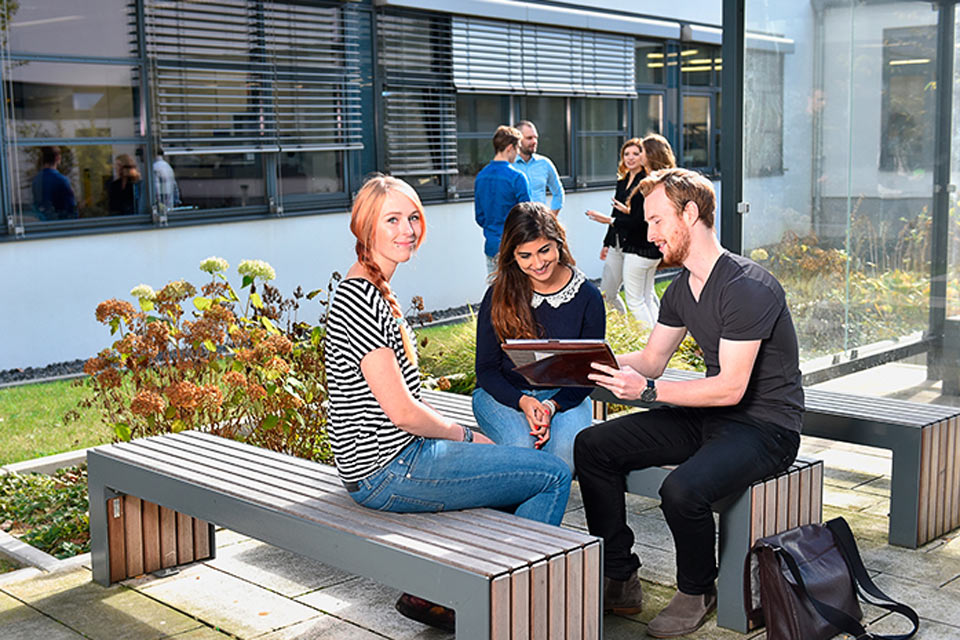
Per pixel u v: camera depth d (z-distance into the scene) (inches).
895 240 226.5
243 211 373.7
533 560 102.0
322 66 388.2
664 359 143.6
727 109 233.9
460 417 171.2
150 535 153.6
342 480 119.6
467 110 454.3
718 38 593.3
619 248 313.3
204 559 159.8
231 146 363.9
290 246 386.3
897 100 222.2
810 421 169.3
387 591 147.6
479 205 328.2
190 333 182.4
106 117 333.7
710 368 135.5
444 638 131.3
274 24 371.6
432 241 433.7
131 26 336.5
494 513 118.3
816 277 234.7
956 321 221.1
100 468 148.3
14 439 232.5
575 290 151.5
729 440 130.0
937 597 141.3
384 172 416.5
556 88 489.4
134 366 184.1
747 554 128.3
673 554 160.9
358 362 113.6
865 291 230.2
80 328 329.4
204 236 359.9
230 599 144.9
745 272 130.6
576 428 149.1
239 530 126.8
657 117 567.8
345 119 399.2
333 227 400.8
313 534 116.0
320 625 135.9
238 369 184.4
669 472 135.6
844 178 229.6
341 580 151.8
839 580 126.6
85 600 145.0
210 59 356.5
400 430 116.2
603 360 127.4
